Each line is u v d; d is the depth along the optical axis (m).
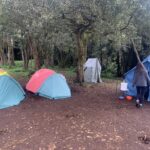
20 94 9.96
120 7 8.93
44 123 7.41
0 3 10.20
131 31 11.53
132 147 5.90
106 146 5.93
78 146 5.91
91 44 18.36
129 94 10.73
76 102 9.85
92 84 13.91
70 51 22.28
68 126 7.15
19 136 6.50
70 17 9.63
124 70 18.33
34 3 8.92
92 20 9.85
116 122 7.52
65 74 18.69
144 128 7.11
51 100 10.07
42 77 10.92
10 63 24.89
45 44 18.28
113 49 17.73
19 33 15.10
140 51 16.64
